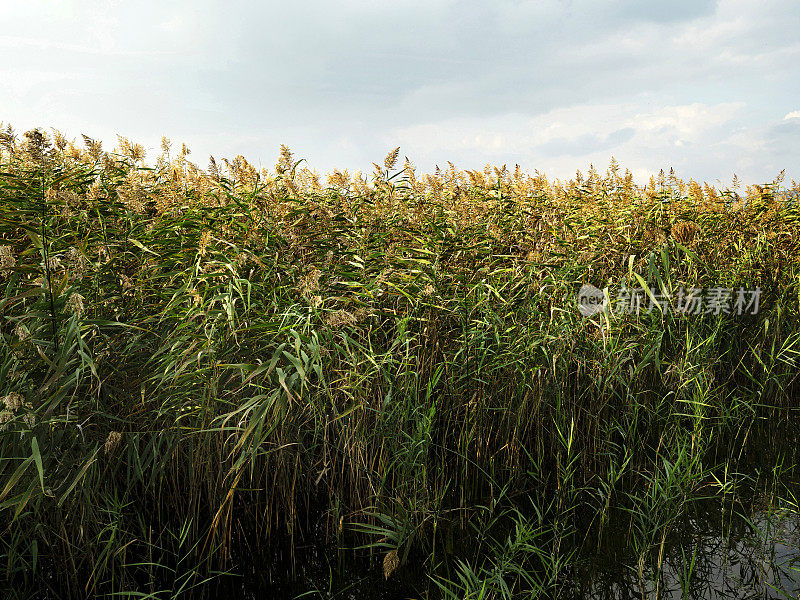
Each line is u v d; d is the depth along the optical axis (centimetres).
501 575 318
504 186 747
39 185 405
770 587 333
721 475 469
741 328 643
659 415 529
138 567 350
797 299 659
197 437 365
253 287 380
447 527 394
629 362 557
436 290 454
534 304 489
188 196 511
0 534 312
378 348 423
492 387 476
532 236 557
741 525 400
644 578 343
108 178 510
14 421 271
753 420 527
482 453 461
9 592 313
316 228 468
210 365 327
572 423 416
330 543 381
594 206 668
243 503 399
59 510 314
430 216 571
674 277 582
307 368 303
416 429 398
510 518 407
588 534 389
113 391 356
